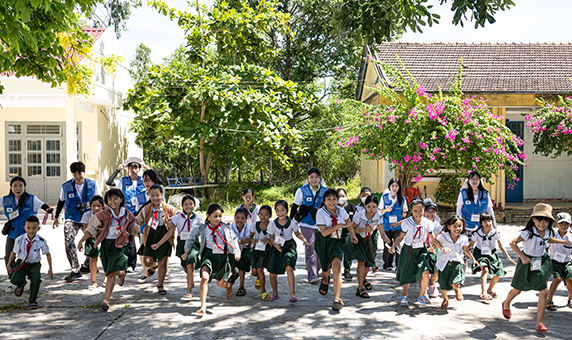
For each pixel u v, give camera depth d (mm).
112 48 17141
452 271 5605
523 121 16266
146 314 5422
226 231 5695
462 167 11867
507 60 17078
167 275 7516
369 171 18641
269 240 6016
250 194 7434
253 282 7156
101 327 4965
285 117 16875
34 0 4895
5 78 13430
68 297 6121
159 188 6238
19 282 5648
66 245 7027
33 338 4633
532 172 16438
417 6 7430
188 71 21141
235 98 15523
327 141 24719
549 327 5004
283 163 17250
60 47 7543
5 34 5387
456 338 4645
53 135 16719
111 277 5621
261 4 18484
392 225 7816
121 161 19750
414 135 11594
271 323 5109
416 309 5688
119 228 5715
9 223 6664
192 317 5316
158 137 17875
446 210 14758
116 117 19062
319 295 6312
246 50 18781
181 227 6148
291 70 26766
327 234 5699
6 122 16516
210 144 17969
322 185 6555
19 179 6660
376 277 7430
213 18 18266
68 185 7055
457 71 16312
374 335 4727
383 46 18234
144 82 16938
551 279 7543
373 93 16734
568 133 12531
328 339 4617
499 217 14375
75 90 12250
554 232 5137
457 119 11586
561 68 16375
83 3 6789
